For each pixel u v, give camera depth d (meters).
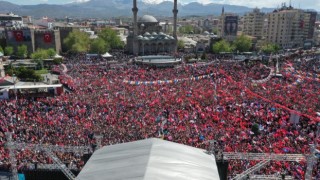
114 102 67.44
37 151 42.75
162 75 102.12
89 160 30.75
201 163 30.11
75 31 185.88
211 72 107.12
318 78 98.44
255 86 86.62
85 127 52.00
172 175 26.67
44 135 48.25
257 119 58.44
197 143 45.34
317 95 77.88
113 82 89.50
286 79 99.75
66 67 120.62
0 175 37.56
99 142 37.09
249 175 36.44
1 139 46.50
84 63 134.75
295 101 71.69
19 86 81.81
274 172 38.09
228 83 89.31
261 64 131.62
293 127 54.31
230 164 39.69
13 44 164.38
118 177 26.41
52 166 39.12
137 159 29.06
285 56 168.00
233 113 61.22
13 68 116.69
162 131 50.09
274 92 79.62
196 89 80.62
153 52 197.62
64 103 67.38
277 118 59.72
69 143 44.72
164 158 29.23
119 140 46.41
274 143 45.25
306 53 192.00
